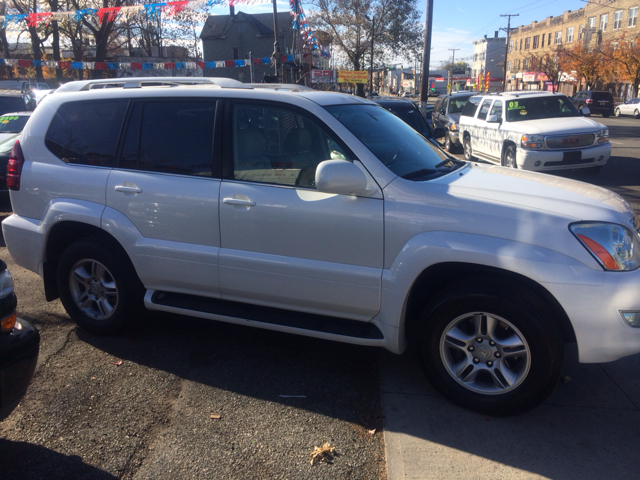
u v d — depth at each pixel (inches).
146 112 148.9
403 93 2856.8
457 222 116.3
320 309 133.3
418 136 160.9
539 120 416.8
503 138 426.3
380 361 146.4
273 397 128.6
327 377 138.1
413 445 110.0
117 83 168.7
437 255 116.1
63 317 175.2
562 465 104.5
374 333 129.6
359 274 124.8
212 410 123.0
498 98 460.8
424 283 128.0
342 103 145.5
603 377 137.9
